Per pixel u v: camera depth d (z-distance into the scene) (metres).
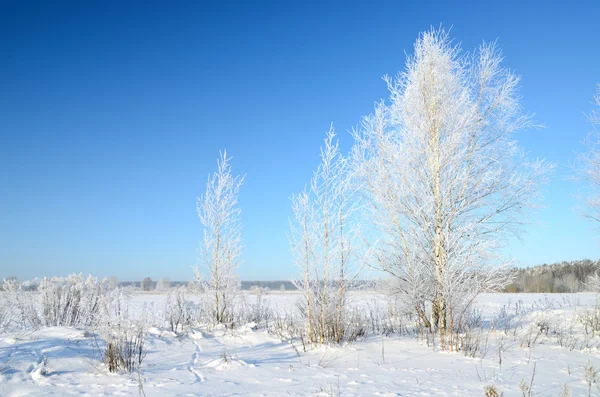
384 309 13.32
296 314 10.75
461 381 6.27
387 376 6.59
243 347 9.00
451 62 10.70
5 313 10.42
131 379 6.20
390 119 10.87
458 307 9.74
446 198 9.99
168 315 11.98
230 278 12.35
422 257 10.20
